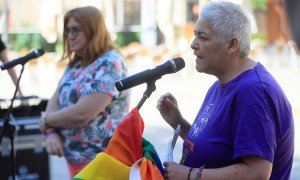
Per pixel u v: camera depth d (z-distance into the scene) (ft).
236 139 8.80
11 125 14.44
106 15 57.67
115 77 13.78
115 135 9.62
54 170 25.08
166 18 61.31
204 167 9.22
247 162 8.70
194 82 57.00
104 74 13.73
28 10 67.15
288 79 57.41
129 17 75.92
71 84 14.06
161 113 10.91
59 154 14.24
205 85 54.95
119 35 74.64
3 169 17.11
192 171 9.07
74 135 13.99
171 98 10.84
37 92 50.49
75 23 13.89
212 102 9.62
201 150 9.28
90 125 13.82
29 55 13.93
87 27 13.85
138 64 58.85
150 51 59.41
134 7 75.66
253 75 9.05
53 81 56.39
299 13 14.03
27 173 17.37
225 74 9.28
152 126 35.42
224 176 8.82
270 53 64.23
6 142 17.01
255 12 62.44
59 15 57.47
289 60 64.64
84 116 13.67
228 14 9.06
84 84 13.82
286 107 9.15
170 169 9.21
